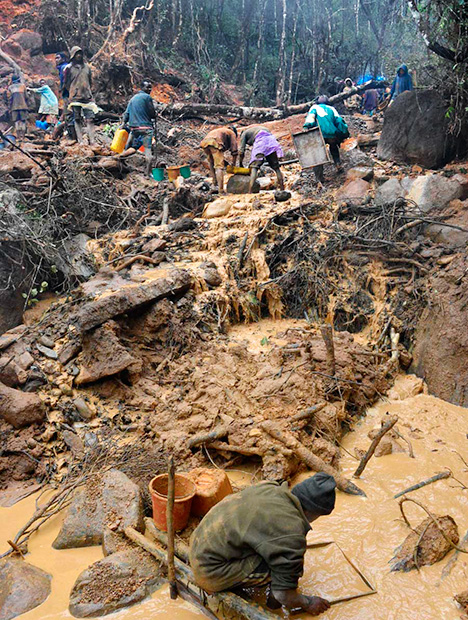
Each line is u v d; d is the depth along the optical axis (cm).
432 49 799
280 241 720
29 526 409
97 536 396
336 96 1669
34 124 1354
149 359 587
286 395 503
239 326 664
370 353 576
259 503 310
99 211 799
